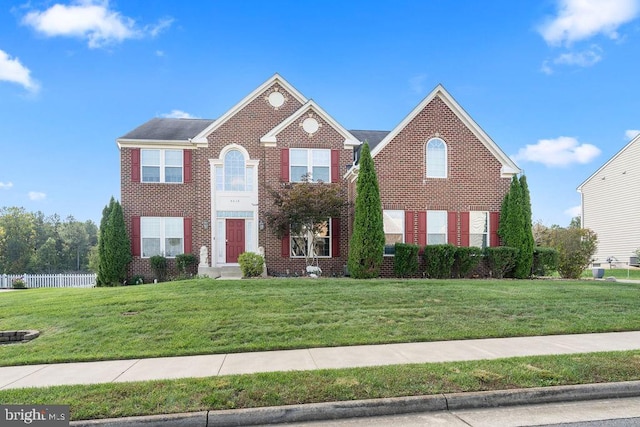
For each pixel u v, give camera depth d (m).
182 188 19.03
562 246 17.50
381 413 4.71
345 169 18.34
